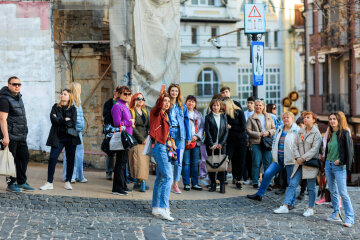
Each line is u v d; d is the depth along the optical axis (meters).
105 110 12.92
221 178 13.71
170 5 17.67
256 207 12.83
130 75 16.73
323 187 13.55
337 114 11.70
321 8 30.42
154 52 17.23
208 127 13.55
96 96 17.91
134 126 12.27
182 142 13.06
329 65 46.25
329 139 11.88
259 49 15.84
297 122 13.45
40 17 16.58
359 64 41.09
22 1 16.48
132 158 12.68
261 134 14.43
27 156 12.09
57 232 9.62
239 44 56.66
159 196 11.28
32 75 16.61
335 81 46.19
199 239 9.86
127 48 16.67
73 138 12.55
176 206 12.06
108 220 10.70
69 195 11.98
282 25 61.09
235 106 14.26
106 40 17.98
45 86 16.67
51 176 12.48
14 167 11.43
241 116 14.23
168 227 10.51
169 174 11.07
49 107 16.70
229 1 54.62
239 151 14.28
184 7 53.16
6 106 11.52
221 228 10.73
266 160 14.60
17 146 11.98
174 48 17.67
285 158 12.84
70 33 17.81
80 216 10.84
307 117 12.18
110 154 12.32
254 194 13.38
